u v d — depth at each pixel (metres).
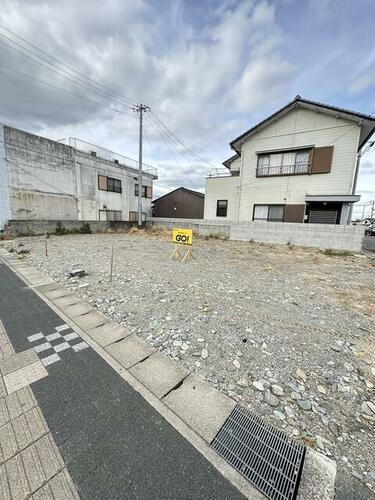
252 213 12.19
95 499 1.06
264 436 1.43
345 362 2.22
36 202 12.81
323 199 9.87
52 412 1.52
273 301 3.71
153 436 1.38
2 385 1.75
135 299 3.58
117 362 2.08
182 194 22.06
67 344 2.33
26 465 1.20
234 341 2.49
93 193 16.33
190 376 1.93
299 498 1.11
